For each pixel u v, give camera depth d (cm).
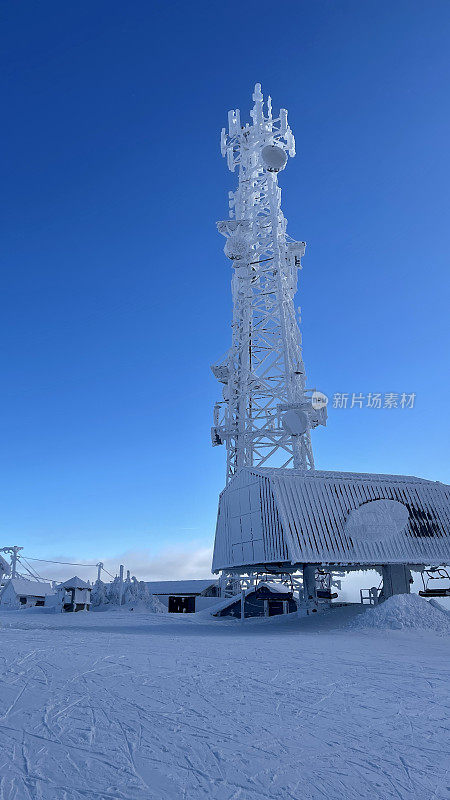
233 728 852
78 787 637
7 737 802
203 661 1484
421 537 3294
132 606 6141
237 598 4678
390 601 2797
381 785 651
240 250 5269
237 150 5944
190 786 643
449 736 825
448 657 1698
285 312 5016
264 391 4809
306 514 3127
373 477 3600
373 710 966
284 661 1519
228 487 3775
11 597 7275
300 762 720
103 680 1173
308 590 3550
